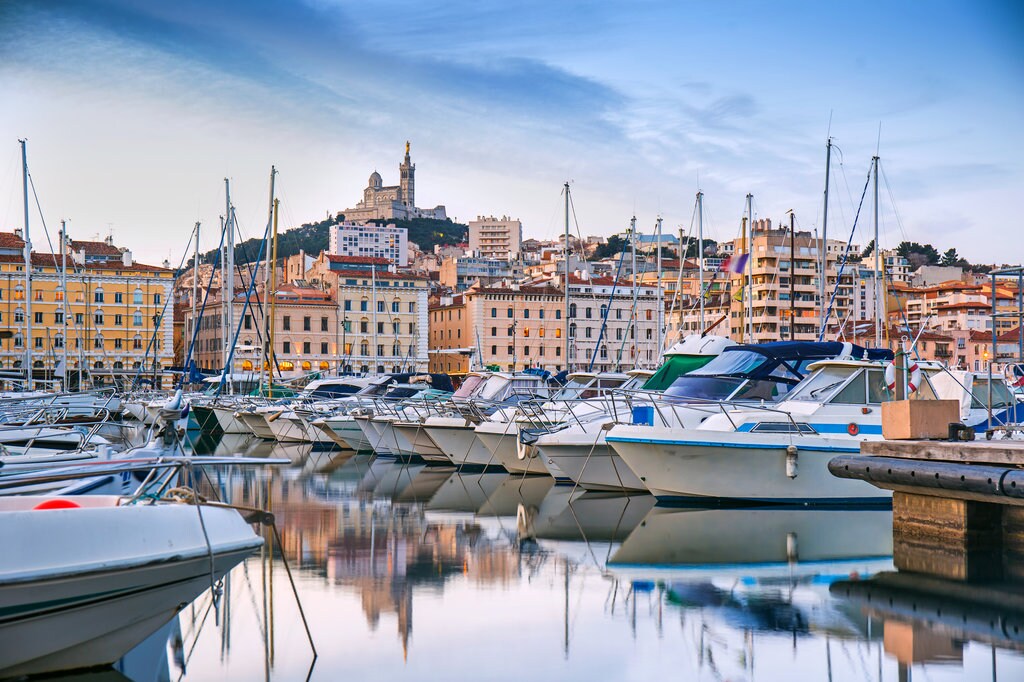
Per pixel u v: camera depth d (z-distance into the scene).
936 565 18.02
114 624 11.27
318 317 119.00
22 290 110.94
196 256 76.75
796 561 18.34
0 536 10.40
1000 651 13.27
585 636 13.82
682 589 16.30
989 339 114.81
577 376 38.31
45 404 31.28
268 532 21.58
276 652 13.10
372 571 17.59
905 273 175.50
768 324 121.69
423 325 122.75
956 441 19.53
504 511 24.69
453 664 12.69
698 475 24.14
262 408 51.25
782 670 12.59
